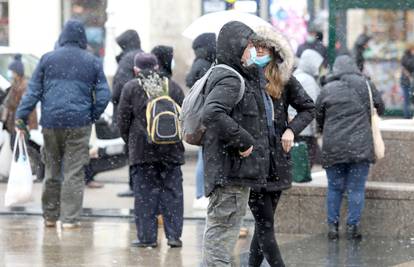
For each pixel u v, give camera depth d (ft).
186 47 164.25
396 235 85.15
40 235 85.25
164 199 79.92
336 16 146.51
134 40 100.22
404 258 76.69
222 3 163.63
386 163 89.40
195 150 146.72
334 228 83.61
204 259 59.62
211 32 90.84
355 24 147.02
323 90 82.74
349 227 83.66
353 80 82.23
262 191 64.59
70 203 88.28
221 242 59.16
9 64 116.06
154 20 165.27
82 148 87.86
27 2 173.58
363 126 81.71
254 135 59.41
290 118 79.30
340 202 83.66
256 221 65.36
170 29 164.96
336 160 81.66
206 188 58.75
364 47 140.87
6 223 91.25
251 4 154.40
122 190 113.29
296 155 86.38
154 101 77.41
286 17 154.10
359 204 82.89
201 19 97.25
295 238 84.38
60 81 86.63
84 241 82.74
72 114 86.48
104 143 113.60
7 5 174.81
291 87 66.03
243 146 57.72
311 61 102.53
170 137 77.20
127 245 81.20
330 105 82.07
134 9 165.58
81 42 87.66
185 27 164.55
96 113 87.81
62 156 88.63
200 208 98.94
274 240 65.31
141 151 78.33
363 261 75.56
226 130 57.52
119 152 114.11
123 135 79.41
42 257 76.13
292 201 86.22
